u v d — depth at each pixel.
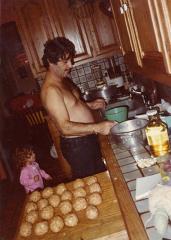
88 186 1.84
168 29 1.37
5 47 6.22
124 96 3.54
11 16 4.56
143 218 1.24
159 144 1.70
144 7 1.64
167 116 2.01
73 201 1.74
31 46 4.70
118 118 2.53
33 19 4.61
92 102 3.20
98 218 1.53
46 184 4.11
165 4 1.33
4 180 4.85
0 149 5.01
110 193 1.71
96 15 4.67
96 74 5.18
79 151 2.66
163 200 1.19
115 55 5.03
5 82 6.48
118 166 1.80
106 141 2.30
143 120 2.14
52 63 2.48
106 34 4.76
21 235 1.59
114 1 2.72
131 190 1.49
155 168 1.63
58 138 3.42
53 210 1.72
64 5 4.60
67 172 3.55
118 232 1.39
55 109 2.46
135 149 1.95
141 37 1.95
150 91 2.96
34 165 3.18
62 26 4.68
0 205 4.12
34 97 5.30
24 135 5.73
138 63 2.21
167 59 1.48
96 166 2.75
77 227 1.51
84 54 4.83
